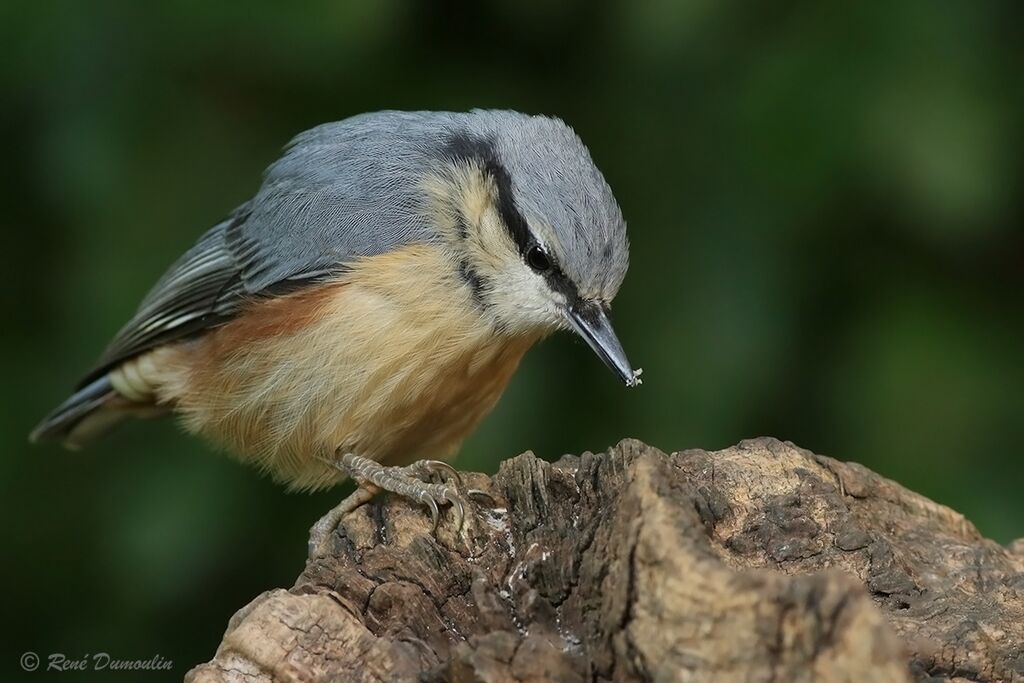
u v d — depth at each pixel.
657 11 7.79
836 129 7.89
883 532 5.14
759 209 8.34
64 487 9.16
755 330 8.21
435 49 9.06
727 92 8.38
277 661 4.55
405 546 5.18
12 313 9.17
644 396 8.30
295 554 8.83
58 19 8.37
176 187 8.54
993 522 7.75
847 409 8.23
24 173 9.02
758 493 5.02
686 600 3.78
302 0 8.14
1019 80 7.99
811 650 3.62
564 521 5.05
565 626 4.76
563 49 9.08
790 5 8.21
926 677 4.52
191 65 8.60
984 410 8.02
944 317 8.29
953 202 7.60
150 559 8.35
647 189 8.68
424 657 4.64
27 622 9.32
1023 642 4.62
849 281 8.55
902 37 7.89
